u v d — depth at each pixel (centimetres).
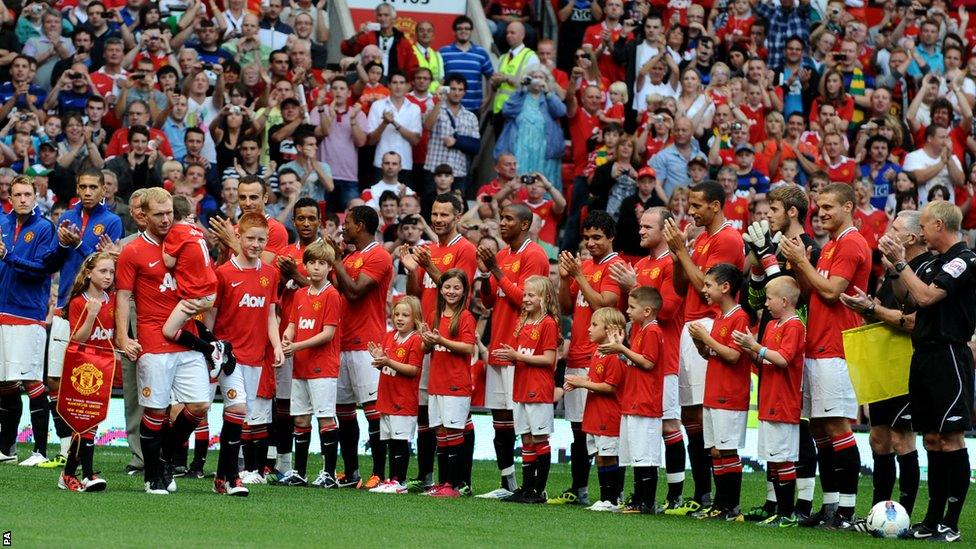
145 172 5862
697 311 3931
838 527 3669
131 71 6738
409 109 6688
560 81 7244
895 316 3547
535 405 4022
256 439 4209
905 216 3659
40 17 6788
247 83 6694
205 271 3609
